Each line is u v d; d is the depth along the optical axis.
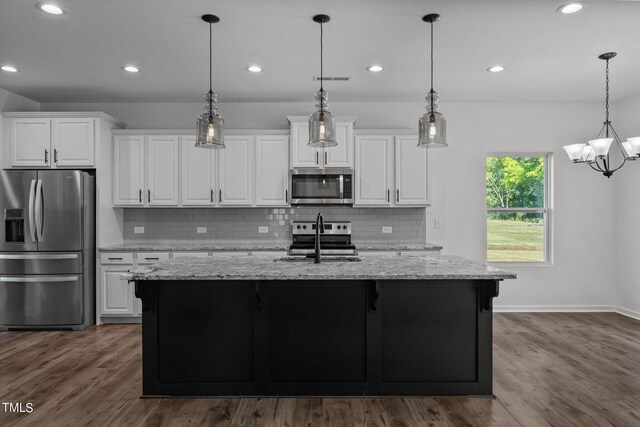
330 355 2.76
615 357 3.51
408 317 2.76
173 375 2.75
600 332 4.27
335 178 4.83
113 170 4.86
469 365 2.77
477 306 2.76
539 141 5.22
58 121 4.58
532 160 5.36
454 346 2.76
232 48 3.50
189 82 4.40
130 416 2.49
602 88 4.66
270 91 4.73
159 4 2.76
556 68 4.00
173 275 2.49
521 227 5.33
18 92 4.72
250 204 4.89
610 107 5.23
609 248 5.22
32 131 4.58
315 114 2.75
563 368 3.25
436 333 2.76
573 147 3.77
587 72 4.13
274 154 4.89
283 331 2.75
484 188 5.23
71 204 4.39
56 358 3.51
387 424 2.39
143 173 4.87
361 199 4.91
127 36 3.26
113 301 4.59
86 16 2.93
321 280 2.74
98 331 4.34
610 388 2.88
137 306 4.59
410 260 3.21
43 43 3.39
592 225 5.23
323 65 3.91
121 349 3.74
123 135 4.86
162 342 2.75
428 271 2.61
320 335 2.75
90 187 4.57
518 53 3.63
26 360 3.46
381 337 2.75
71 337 4.12
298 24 3.05
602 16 2.93
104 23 3.04
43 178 4.38
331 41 3.36
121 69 4.00
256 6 2.78
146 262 4.61
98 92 4.74
